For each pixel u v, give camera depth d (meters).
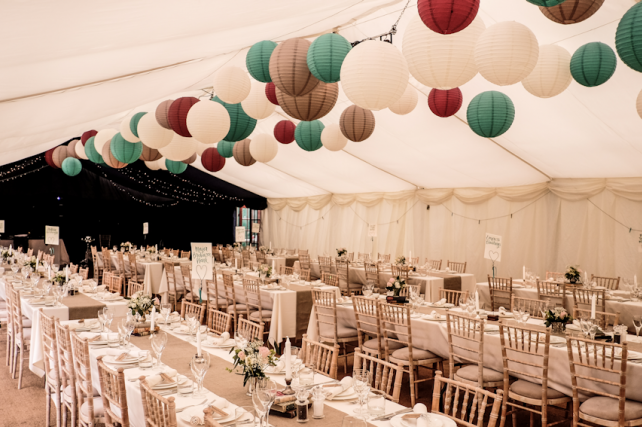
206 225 19.11
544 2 2.33
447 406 2.80
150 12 2.29
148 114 5.55
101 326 4.44
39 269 9.34
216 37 3.79
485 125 4.55
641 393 3.44
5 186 15.19
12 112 3.91
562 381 3.82
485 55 2.93
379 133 9.70
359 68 3.00
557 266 9.65
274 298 6.75
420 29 2.86
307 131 6.28
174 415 2.13
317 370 3.39
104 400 3.01
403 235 13.06
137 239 18.58
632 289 7.08
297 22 4.53
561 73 3.99
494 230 10.84
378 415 2.43
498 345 4.24
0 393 5.05
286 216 17.33
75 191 16.33
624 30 2.74
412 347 5.05
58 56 2.59
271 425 2.32
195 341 4.06
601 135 7.25
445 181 11.35
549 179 9.70
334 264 11.43
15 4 1.63
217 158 7.93
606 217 8.86
